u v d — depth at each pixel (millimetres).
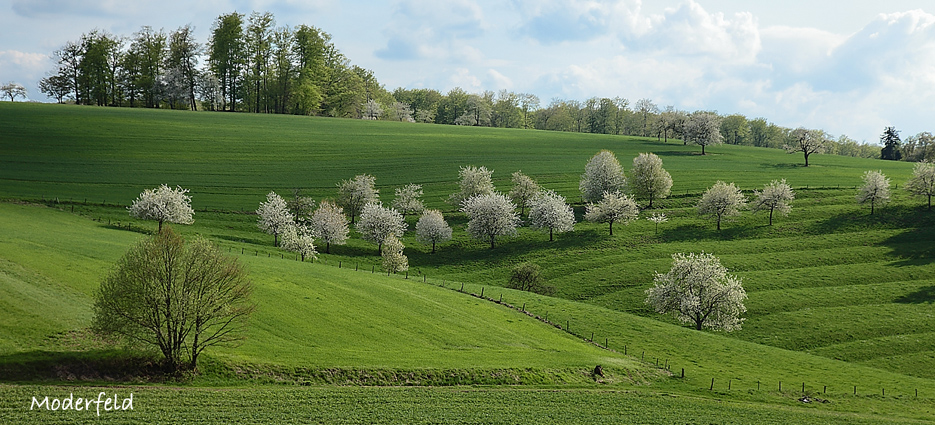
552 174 145875
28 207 93125
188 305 39750
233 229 101438
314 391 40000
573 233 111062
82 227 83750
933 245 98250
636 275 90812
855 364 63125
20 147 130375
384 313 58844
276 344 46812
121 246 67188
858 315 76062
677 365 56344
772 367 58031
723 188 112188
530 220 116500
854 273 89438
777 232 107812
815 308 78688
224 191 120375
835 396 50375
